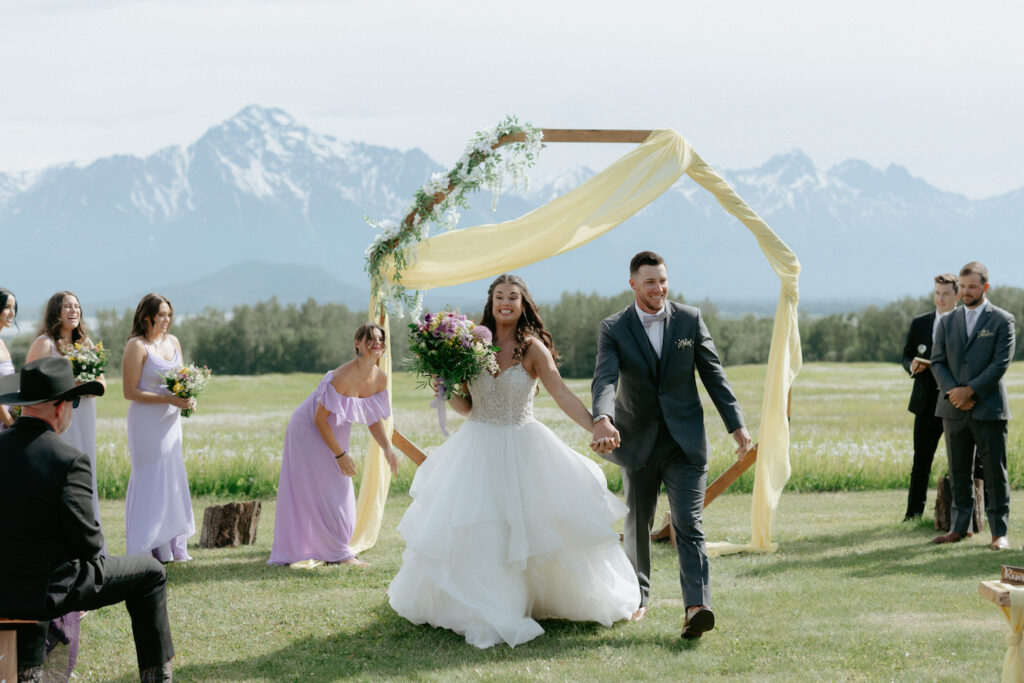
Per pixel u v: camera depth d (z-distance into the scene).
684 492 4.75
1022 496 9.56
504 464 4.84
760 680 4.04
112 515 9.41
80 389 3.68
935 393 8.03
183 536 6.85
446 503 4.85
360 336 6.52
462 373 4.77
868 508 9.25
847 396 28.80
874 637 4.61
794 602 5.38
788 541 7.46
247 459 11.57
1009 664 3.40
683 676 4.13
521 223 6.77
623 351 4.86
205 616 5.30
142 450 6.49
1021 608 3.36
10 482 3.47
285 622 5.16
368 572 6.42
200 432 18.09
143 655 3.93
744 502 9.86
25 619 3.46
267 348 73.50
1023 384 29.44
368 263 6.92
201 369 6.63
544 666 4.28
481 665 4.32
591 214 6.67
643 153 6.70
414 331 4.91
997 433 6.86
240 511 7.61
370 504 7.48
